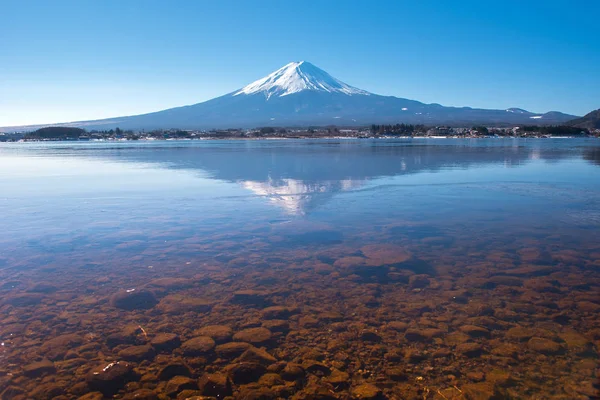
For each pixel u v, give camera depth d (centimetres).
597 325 551
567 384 434
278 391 426
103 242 955
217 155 3738
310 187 1731
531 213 1230
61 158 3709
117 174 2297
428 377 450
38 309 614
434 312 596
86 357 490
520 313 589
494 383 437
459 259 822
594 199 1448
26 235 1016
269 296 655
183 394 425
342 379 445
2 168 2752
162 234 1020
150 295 660
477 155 3509
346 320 575
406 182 1877
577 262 798
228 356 490
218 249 897
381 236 992
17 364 477
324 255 853
